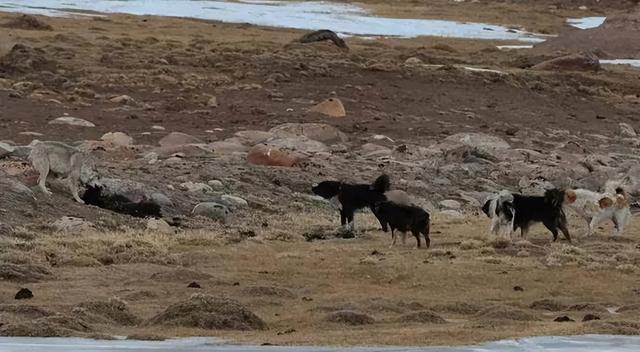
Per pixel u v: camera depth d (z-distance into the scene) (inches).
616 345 408.8
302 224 851.4
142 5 2957.7
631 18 2623.0
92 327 454.6
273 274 633.6
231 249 715.4
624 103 1815.9
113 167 1023.6
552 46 2514.8
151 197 860.0
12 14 2442.2
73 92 1498.5
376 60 1883.6
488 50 2390.5
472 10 3503.9
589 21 3417.8
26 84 1504.7
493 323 486.9
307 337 434.0
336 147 1280.8
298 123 1384.1
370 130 1422.2
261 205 935.0
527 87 1813.5
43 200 826.2
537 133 1501.0
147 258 666.8
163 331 449.7
